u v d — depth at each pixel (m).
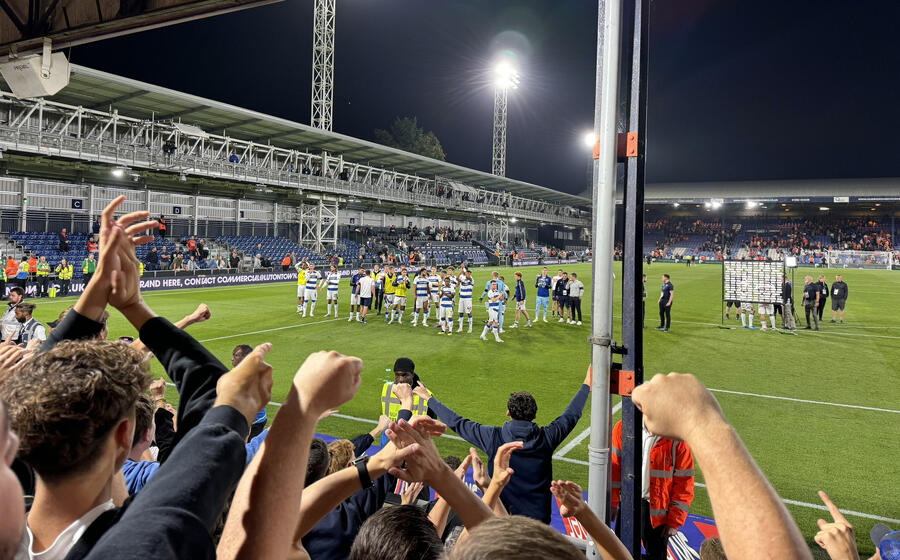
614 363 2.95
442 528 2.47
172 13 5.48
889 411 9.09
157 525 0.82
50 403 0.99
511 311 22.73
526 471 3.67
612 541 1.89
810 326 18.75
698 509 5.58
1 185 26.45
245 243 35.94
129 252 1.52
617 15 2.84
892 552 2.10
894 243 71.56
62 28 6.10
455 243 55.19
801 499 5.85
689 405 0.93
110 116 27.16
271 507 0.97
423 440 1.69
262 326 17.14
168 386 9.86
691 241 81.69
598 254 2.86
